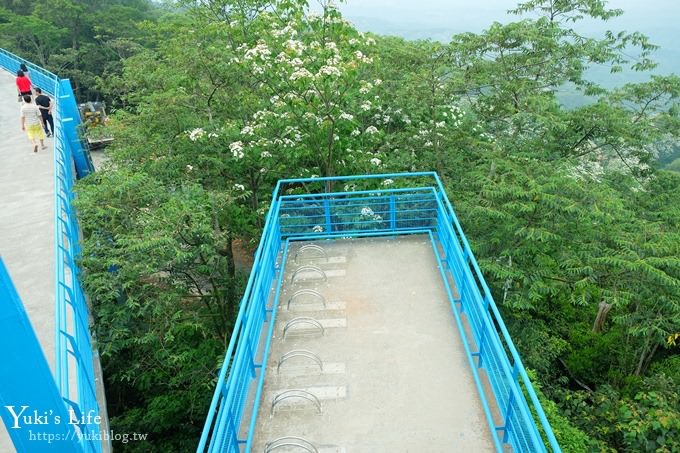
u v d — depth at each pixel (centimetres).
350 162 1261
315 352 627
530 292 1058
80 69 4053
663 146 1518
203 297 1228
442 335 646
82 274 838
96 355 759
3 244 900
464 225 1228
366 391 568
